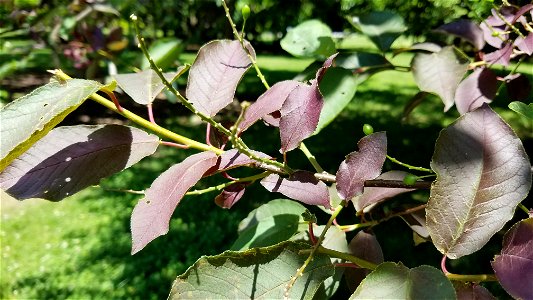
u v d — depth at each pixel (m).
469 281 0.18
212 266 0.17
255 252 0.18
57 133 0.19
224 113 1.98
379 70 0.34
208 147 0.20
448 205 0.18
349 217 1.02
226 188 0.23
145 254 1.05
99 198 1.31
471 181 0.18
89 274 1.00
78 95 0.16
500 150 0.18
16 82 2.02
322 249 0.18
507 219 0.17
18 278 0.99
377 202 0.25
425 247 0.97
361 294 0.16
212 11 1.46
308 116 0.19
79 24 0.83
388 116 1.94
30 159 0.18
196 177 0.18
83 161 0.19
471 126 0.18
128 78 0.22
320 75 0.19
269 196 1.23
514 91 0.34
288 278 0.18
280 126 0.19
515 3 0.39
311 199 0.20
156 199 0.17
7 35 1.04
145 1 1.17
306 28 0.31
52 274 1.00
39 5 1.01
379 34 0.35
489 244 0.95
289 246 0.18
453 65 0.30
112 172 0.19
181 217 1.17
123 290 0.94
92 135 0.19
